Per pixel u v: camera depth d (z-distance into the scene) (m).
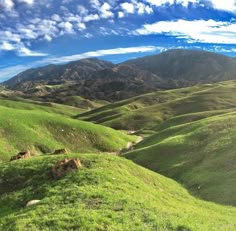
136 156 74.25
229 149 61.78
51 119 102.62
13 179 37.97
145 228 23.75
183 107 176.25
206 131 75.69
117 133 115.88
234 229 29.70
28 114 100.50
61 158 41.41
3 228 25.38
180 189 47.53
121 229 23.23
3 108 98.94
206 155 63.12
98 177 35.19
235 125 75.31
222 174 53.03
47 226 24.06
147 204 29.56
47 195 31.52
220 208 41.53
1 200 33.94
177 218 27.23
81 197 29.53
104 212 26.03
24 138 86.94
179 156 67.62
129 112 184.62
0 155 75.69
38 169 38.81
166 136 89.44
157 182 44.38
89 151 96.94
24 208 29.89
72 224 23.88
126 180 36.94
